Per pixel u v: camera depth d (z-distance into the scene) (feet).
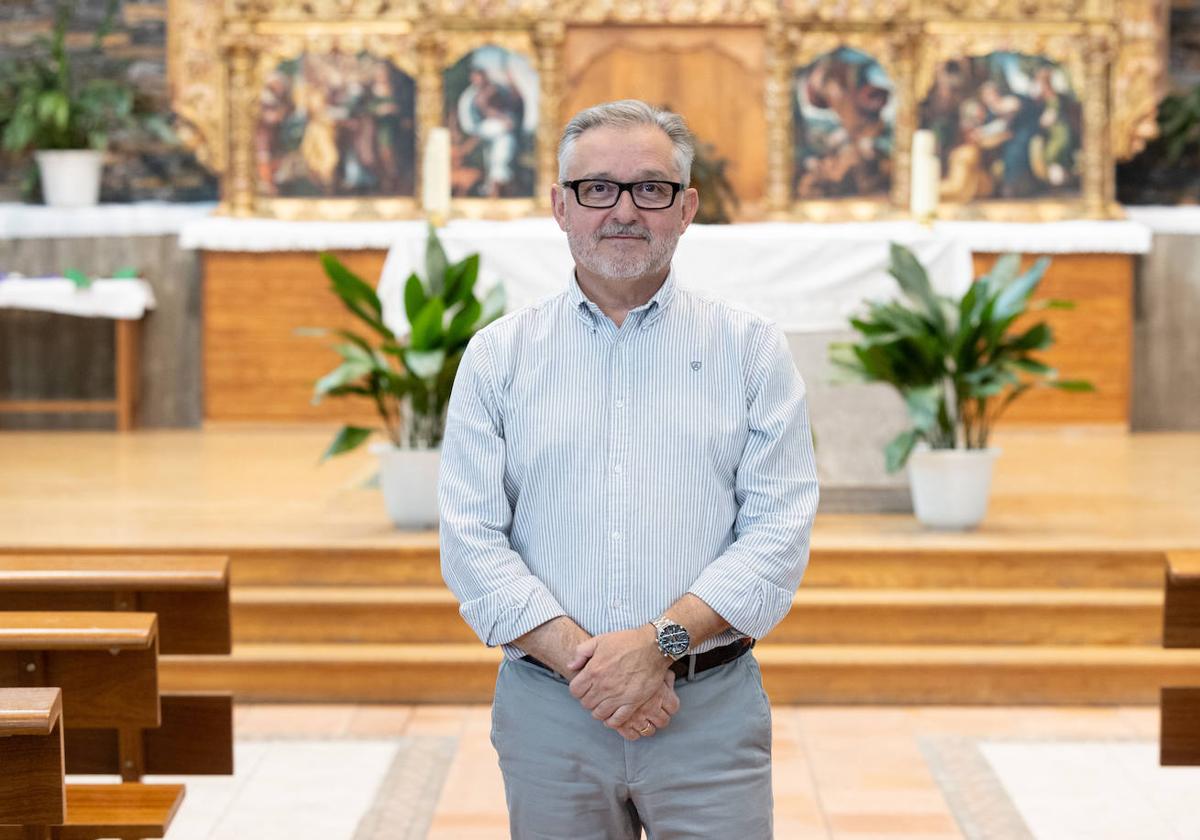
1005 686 16.53
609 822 8.04
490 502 7.91
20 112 29.07
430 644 17.12
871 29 29.25
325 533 18.37
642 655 7.50
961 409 18.56
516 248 20.74
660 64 29.37
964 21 29.19
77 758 11.15
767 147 29.40
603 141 7.59
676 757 7.84
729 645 7.99
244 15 29.04
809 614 17.07
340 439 18.31
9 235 28.86
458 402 8.06
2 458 25.36
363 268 28.86
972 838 12.96
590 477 7.81
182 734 11.22
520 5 29.09
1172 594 12.00
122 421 28.84
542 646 7.65
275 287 28.86
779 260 20.31
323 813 13.51
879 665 16.51
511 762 8.02
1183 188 31.27
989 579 17.65
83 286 27.89
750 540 7.80
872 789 14.10
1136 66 29.63
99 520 19.29
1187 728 12.21
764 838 8.11
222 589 11.20
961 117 29.43
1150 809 13.61
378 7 29.14
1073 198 29.50
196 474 23.56
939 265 20.72
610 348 7.91
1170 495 21.59
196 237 28.48
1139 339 29.35
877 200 29.53
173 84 29.17
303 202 29.50
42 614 9.98
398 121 29.43
